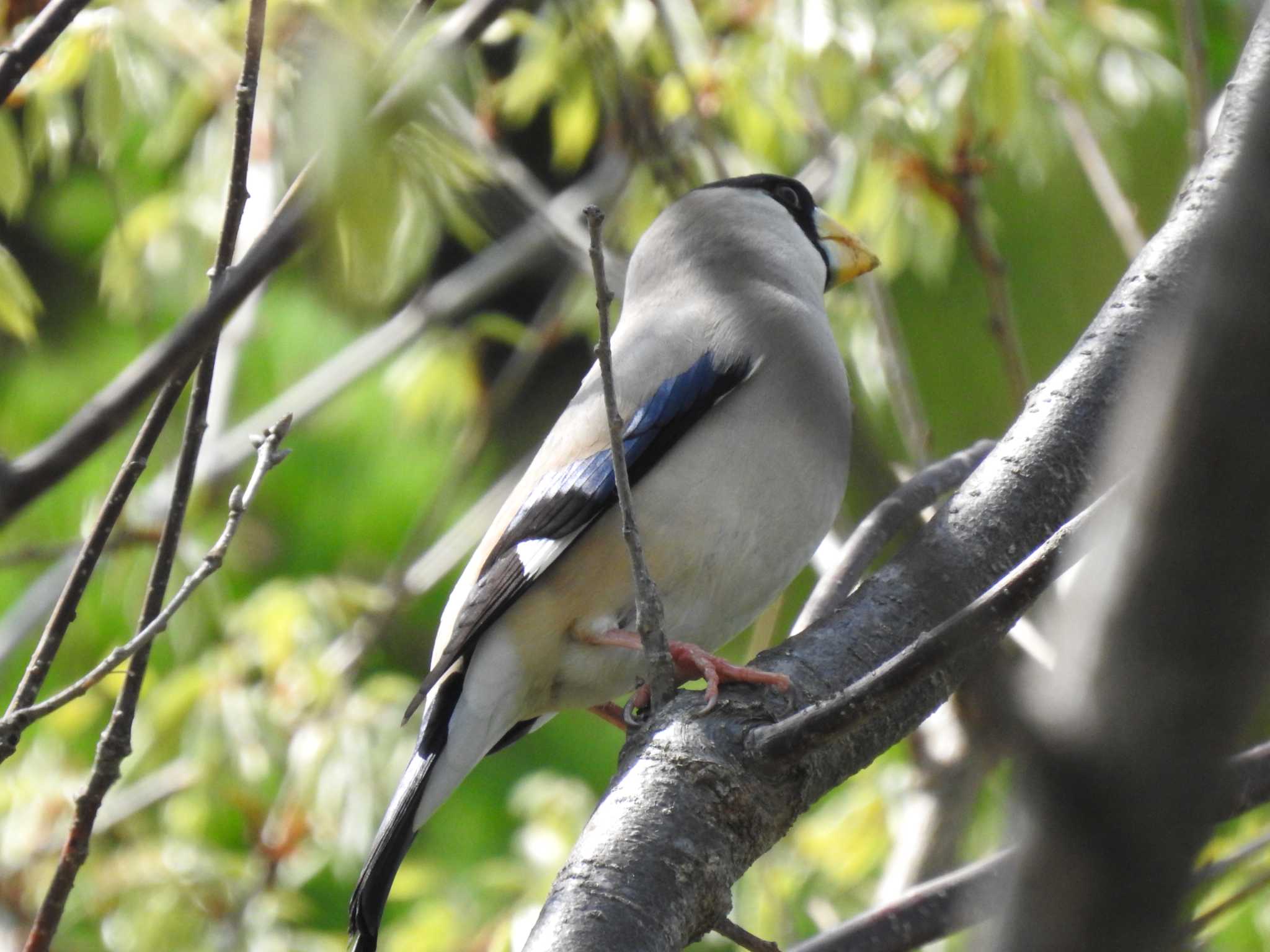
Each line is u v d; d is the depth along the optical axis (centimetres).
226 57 867
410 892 1122
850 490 786
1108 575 213
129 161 1152
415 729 1127
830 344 808
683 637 755
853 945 602
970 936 335
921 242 977
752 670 552
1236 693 204
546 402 1644
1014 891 218
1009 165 1163
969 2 970
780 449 752
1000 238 1188
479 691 740
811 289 870
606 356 511
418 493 1515
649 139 931
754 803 510
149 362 403
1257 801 496
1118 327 618
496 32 983
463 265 1570
